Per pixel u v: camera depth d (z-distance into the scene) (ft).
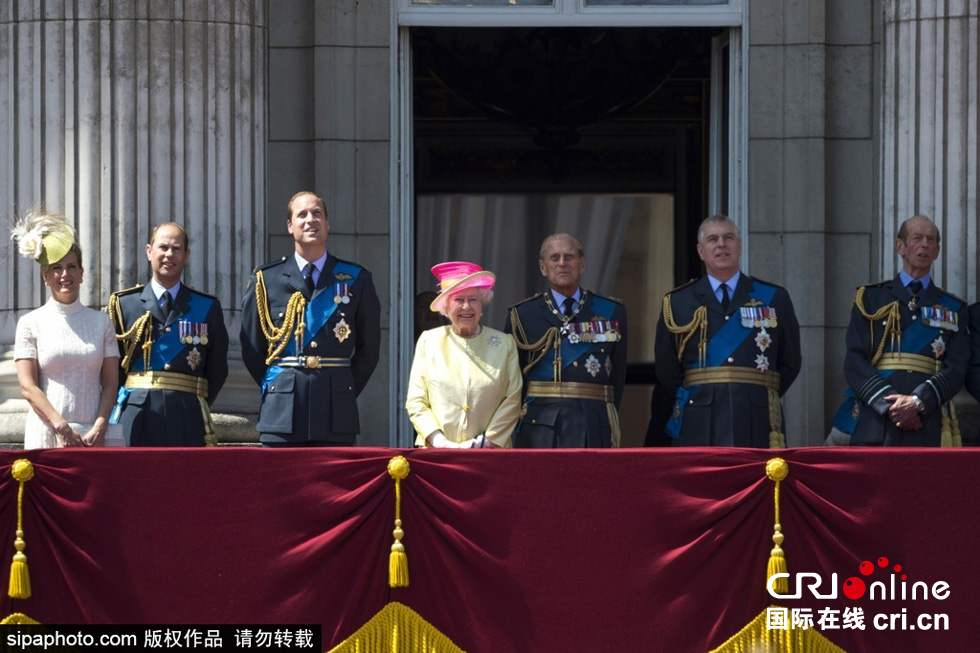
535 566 93.45
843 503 93.61
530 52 168.96
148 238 116.88
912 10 124.98
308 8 132.05
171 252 106.52
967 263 121.29
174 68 118.32
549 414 105.70
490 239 190.80
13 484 93.91
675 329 109.40
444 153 190.70
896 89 125.59
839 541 93.30
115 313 106.93
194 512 93.86
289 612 93.45
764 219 131.64
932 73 123.75
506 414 102.17
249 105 121.29
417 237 190.60
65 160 117.60
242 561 93.61
